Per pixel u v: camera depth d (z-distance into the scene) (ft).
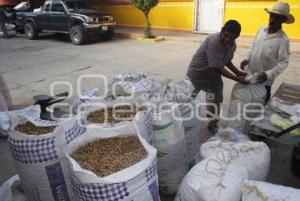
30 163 7.18
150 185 6.32
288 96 12.32
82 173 5.80
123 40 39.55
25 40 41.75
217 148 8.38
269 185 6.46
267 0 33.83
